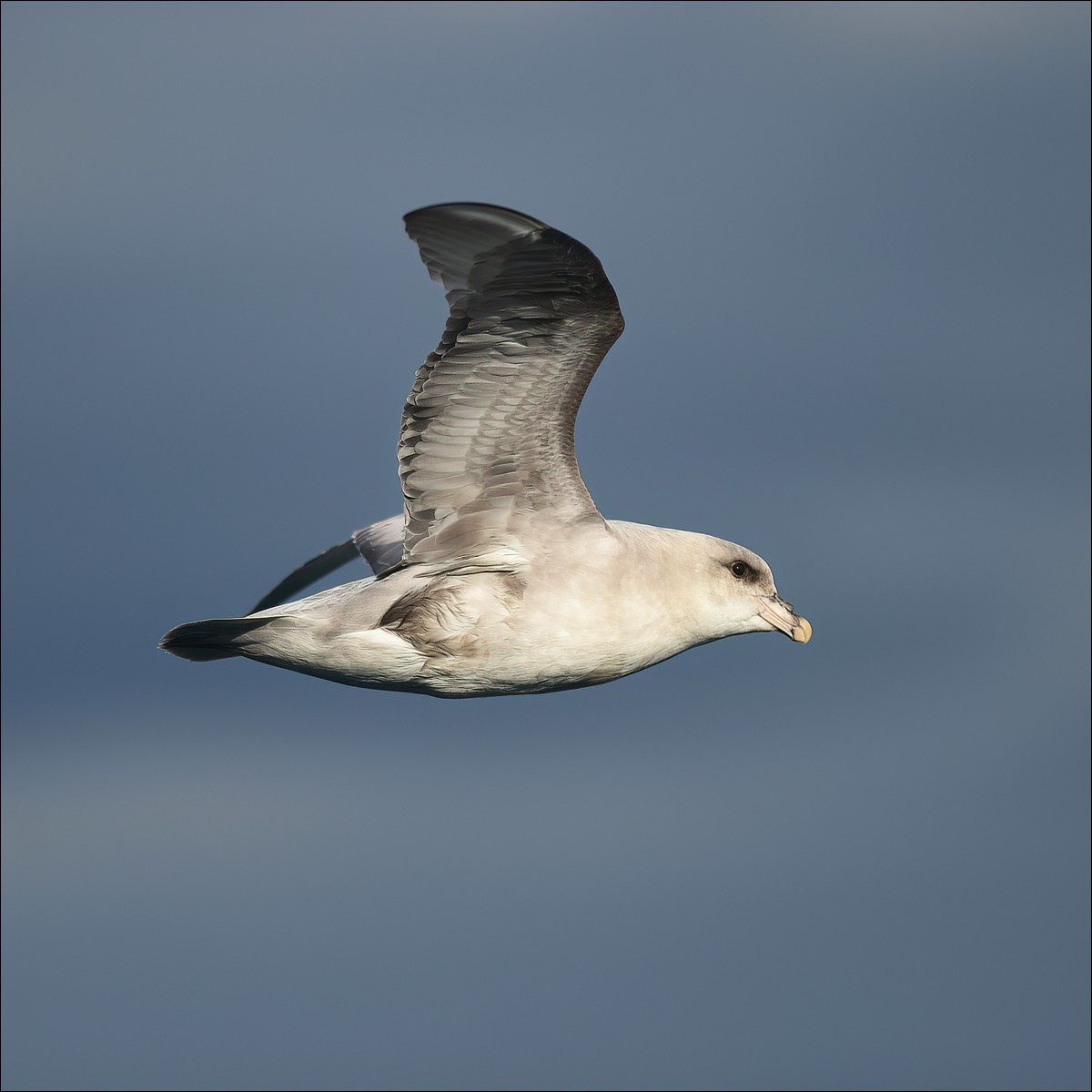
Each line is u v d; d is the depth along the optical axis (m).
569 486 14.25
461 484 14.18
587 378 13.66
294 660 14.48
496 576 14.27
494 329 13.37
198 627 14.15
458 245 12.75
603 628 14.34
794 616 15.24
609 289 12.91
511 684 14.52
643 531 14.99
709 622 15.04
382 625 14.17
